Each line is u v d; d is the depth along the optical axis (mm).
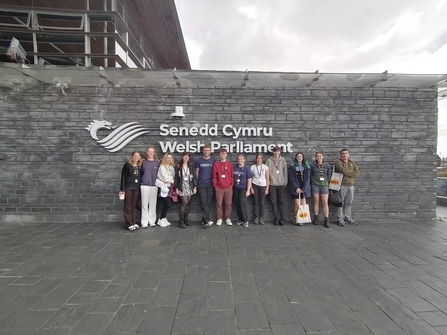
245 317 2311
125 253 3820
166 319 2275
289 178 5637
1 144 5516
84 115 5598
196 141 5762
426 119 5934
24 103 5531
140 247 4078
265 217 5824
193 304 2506
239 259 3625
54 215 5594
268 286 2869
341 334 2104
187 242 4332
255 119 5785
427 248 4117
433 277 3121
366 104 5871
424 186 5953
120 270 3244
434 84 5746
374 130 5891
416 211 5945
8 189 5551
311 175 5582
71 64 6191
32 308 2420
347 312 2398
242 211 5438
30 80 5441
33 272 3176
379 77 5316
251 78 5371
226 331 2129
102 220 5652
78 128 5602
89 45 5793
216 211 5703
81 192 5621
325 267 3383
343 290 2799
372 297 2664
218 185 5375
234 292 2736
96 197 5641
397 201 5922
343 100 5859
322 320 2279
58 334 2076
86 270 3240
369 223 5680
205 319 2279
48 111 5555
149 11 7098
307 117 5824
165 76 5223
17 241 4336
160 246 4129
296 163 5512
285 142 5828
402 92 5898
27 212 5574
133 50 7457
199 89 5727
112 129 5641
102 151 5637
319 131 5848
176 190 5238
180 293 2705
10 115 5520
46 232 4855
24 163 5555
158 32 8141
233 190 5695
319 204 5836
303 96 5820
